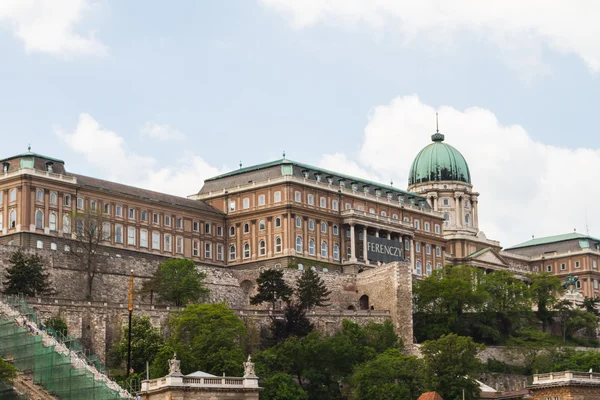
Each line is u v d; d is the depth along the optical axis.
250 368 168.38
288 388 197.75
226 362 197.62
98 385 172.25
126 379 178.88
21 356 182.12
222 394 164.25
